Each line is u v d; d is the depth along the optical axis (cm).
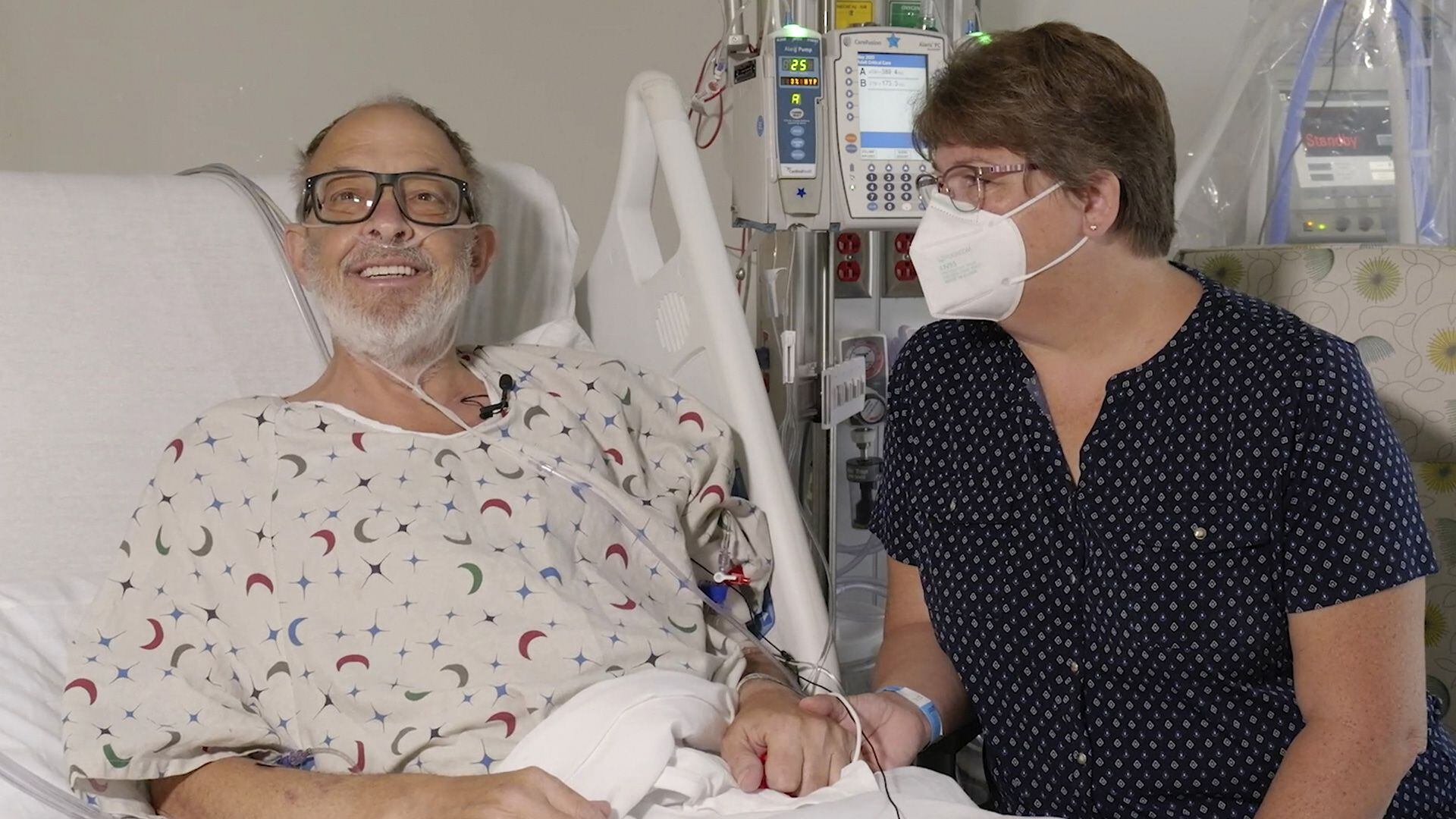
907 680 142
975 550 134
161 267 175
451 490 140
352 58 279
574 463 149
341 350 155
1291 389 116
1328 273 175
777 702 135
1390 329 174
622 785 118
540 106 295
